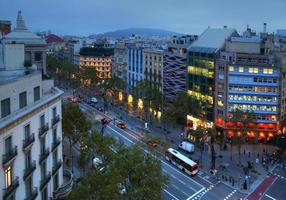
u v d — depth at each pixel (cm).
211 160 11881
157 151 11288
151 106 16712
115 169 5894
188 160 10875
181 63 16625
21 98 5066
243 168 11269
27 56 8050
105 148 7106
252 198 9288
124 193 6100
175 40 18062
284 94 14212
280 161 12031
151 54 18500
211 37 16112
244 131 13075
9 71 5841
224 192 9594
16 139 4859
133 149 6850
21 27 8556
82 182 5931
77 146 11844
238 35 15938
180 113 15250
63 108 9775
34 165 5353
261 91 13838
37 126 5525
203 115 15075
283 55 14088
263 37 16800
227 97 13975
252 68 13788
